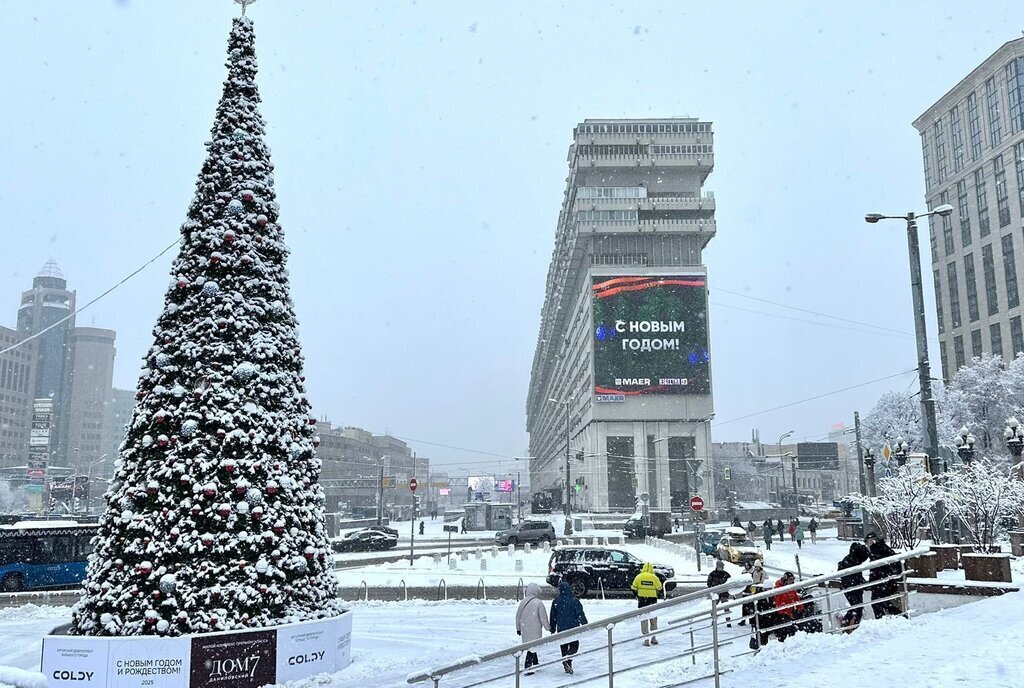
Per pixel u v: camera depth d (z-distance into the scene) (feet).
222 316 46.42
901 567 44.09
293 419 47.83
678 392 309.42
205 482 43.80
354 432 646.74
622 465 310.86
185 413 44.75
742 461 472.44
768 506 328.49
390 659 52.11
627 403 309.63
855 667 27.84
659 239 329.52
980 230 402.52
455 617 78.48
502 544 163.63
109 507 44.88
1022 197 377.30
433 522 338.54
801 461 390.83
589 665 45.16
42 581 104.32
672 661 41.47
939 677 25.18
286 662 44.37
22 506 424.05
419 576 112.27
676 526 205.98
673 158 338.54
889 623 37.24
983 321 396.57
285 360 48.21
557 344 483.10
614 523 236.84
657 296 314.14
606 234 325.83
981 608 38.40
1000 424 237.86
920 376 74.38
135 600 42.55
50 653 41.63
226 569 43.47
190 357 45.73
